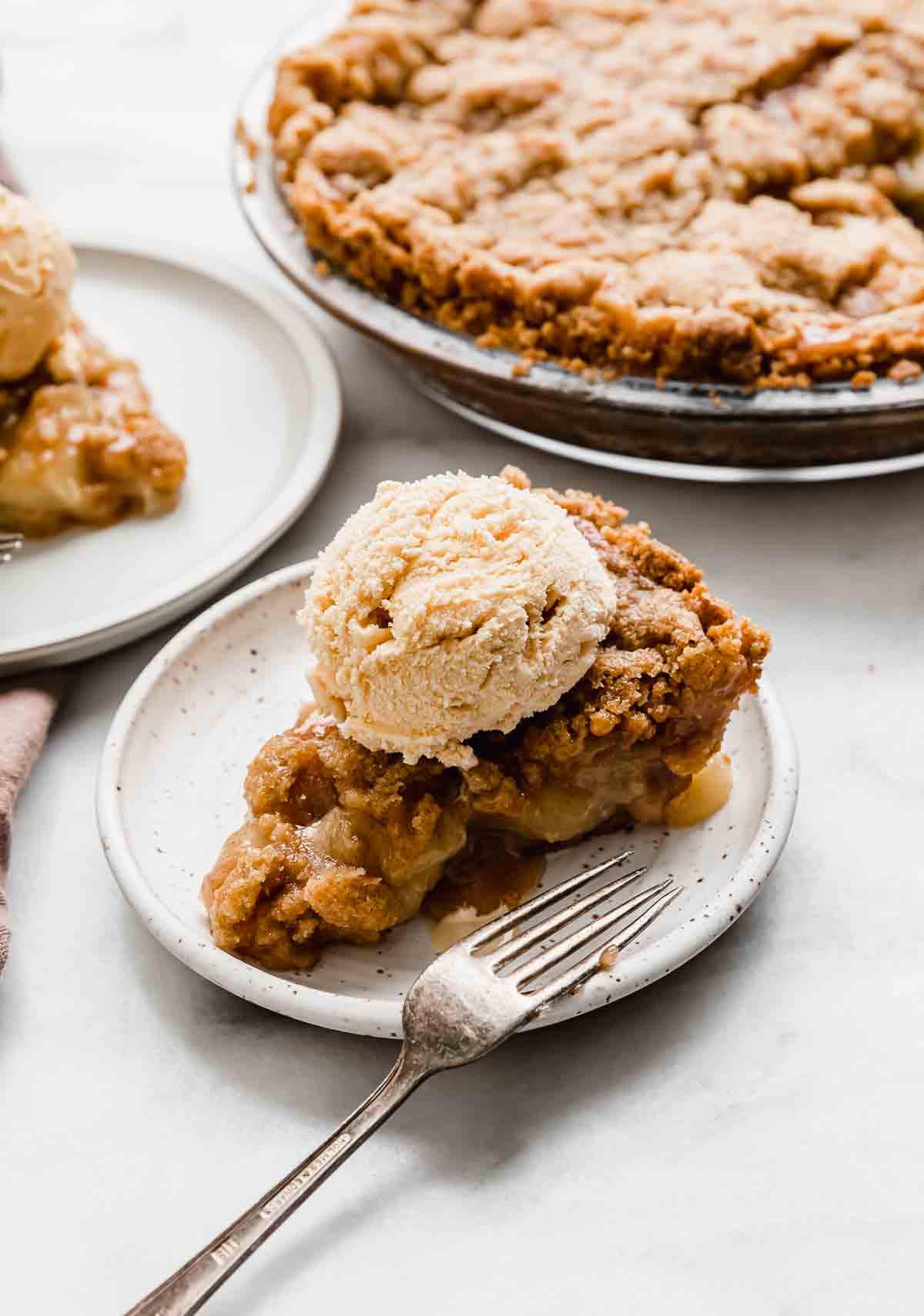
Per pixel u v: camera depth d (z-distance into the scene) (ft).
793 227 2.02
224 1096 1.56
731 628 1.61
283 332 2.14
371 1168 1.51
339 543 1.63
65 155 2.47
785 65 2.15
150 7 2.75
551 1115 1.54
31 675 1.84
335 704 1.64
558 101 2.15
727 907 1.57
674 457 1.94
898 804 1.72
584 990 1.53
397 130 2.14
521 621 1.58
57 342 2.02
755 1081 1.55
